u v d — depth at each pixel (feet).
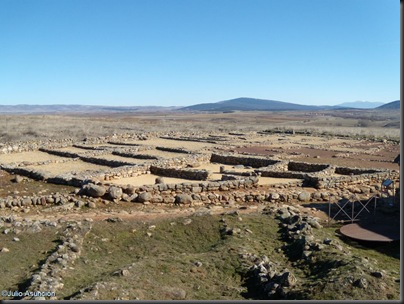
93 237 43.60
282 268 36.19
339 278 30.27
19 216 51.57
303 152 123.75
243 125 271.49
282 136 179.93
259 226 46.91
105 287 30.27
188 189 61.82
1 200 55.62
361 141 160.35
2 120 213.05
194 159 97.76
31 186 69.51
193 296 31.63
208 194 60.85
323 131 204.13
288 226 45.70
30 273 34.60
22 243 41.06
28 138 150.20
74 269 35.73
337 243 39.81
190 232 45.93
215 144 140.15
